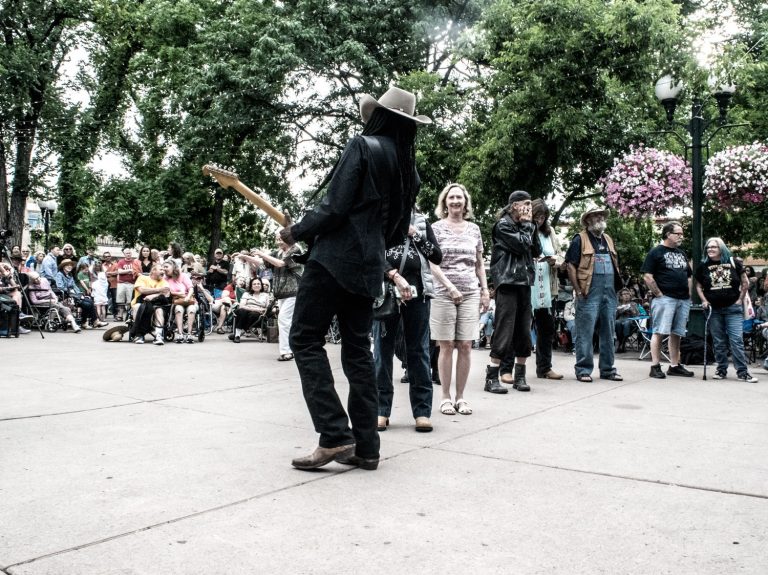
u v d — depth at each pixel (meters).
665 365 9.02
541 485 3.22
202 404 5.34
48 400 5.45
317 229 3.38
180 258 15.16
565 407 5.42
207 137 19.95
